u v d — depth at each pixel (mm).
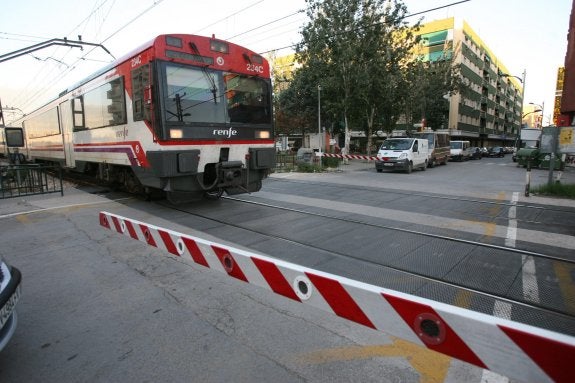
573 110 20859
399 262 5062
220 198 10422
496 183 14352
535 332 1740
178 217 8000
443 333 2041
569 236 6301
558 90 26719
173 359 2965
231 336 3289
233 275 3539
